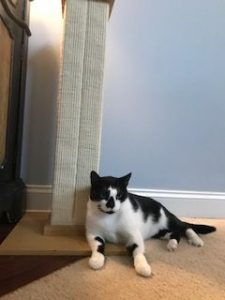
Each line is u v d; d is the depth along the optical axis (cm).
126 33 180
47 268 107
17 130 158
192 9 187
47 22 176
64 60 135
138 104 182
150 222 139
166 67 185
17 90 155
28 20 165
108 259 116
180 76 186
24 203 172
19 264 110
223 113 192
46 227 137
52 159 178
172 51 185
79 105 138
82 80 138
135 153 183
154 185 186
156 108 184
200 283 100
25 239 129
